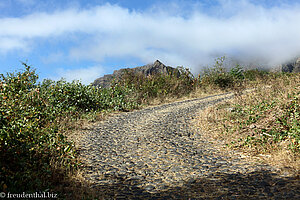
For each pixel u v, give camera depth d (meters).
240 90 10.75
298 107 6.53
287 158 4.82
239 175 4.46
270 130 6.16
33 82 10.60
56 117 9.06
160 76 17.89
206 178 4.47
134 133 8.09
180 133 7.77
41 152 4.99
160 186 4.27
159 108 12.64
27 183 3.89
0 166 4.00
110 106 12.84
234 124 7.50
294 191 3.61
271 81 10.31
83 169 5.08
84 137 7.75
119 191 4.10
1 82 9.23
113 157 5.91
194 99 14.94
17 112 6.79
